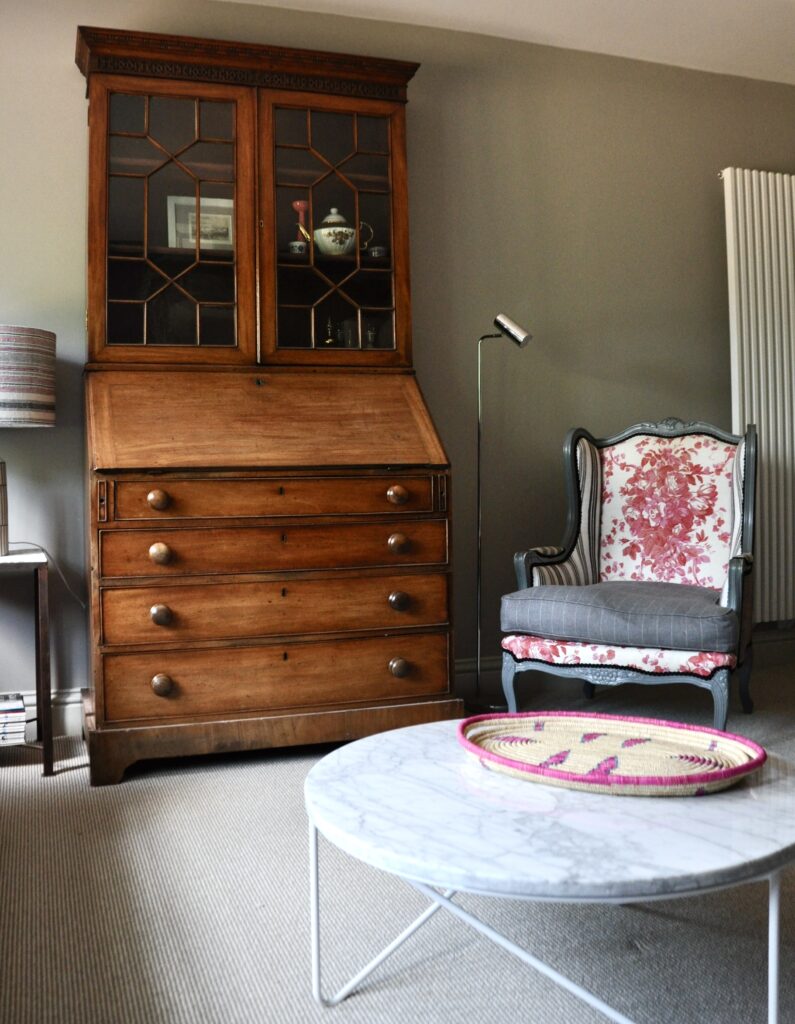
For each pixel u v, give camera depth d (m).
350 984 1.57
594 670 2.89
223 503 2.82
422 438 3.10
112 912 1.89
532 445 3.91
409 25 3.73
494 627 3.87
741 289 4.11
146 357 3.08
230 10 3.49
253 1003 1.55
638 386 4.08
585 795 1.47
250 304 3.20
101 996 1.58
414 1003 1.54
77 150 3.32
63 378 3.30
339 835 1.33
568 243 3.97
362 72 3.31
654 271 4.11
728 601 2.82
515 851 1.24
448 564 3.04
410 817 1.37
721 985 1.57
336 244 3.31
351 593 2.95
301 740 2.88
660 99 4.12
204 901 1.94
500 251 3.86
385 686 2.98
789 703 3.55
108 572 2.73
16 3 3.26
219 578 2.82
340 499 2.93
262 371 3.18
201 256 3.17
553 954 1.69
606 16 3.76
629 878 1.16
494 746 1.69
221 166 3.20
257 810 2.49
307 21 3.59
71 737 3.27
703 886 1.18
